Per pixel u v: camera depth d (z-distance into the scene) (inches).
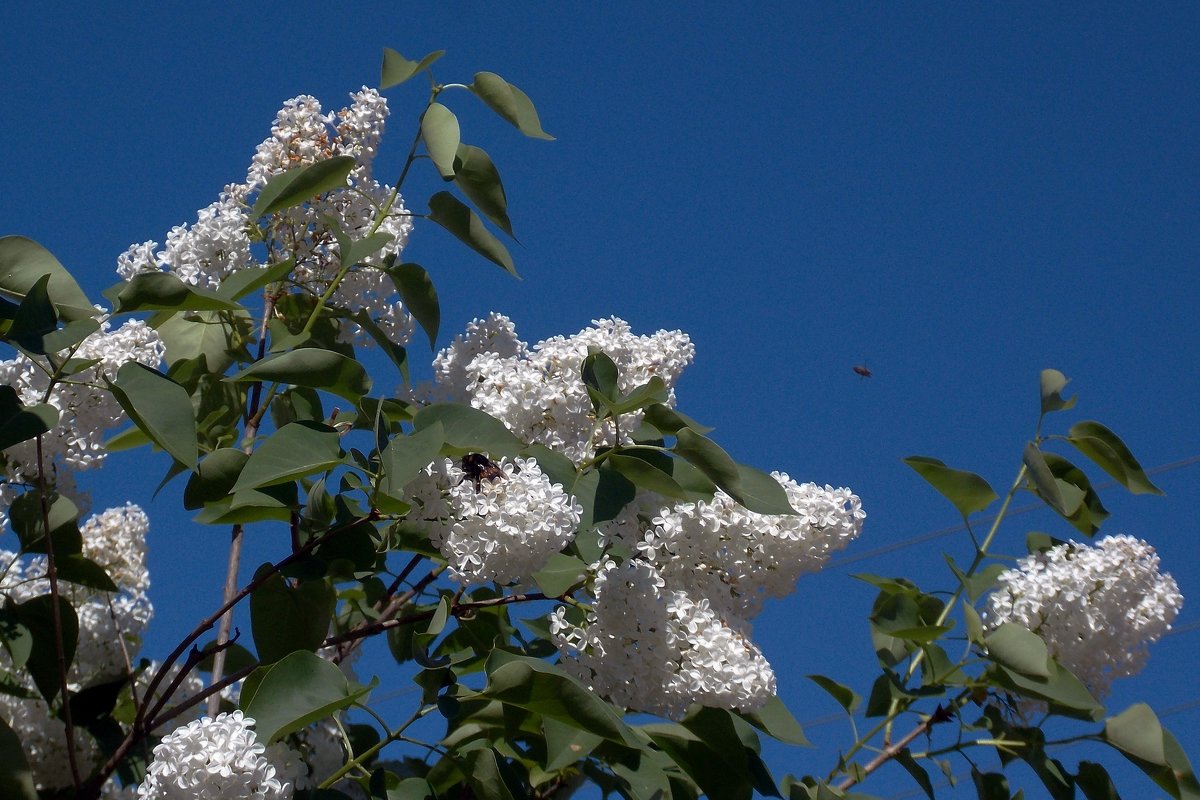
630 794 137.3
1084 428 145.9
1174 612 142.6
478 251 144.6
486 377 143.6
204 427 146.4
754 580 139.5
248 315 147.4
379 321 150.2
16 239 136.9
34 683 141.6
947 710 143.3
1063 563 143.3
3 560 144.9
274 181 145.9
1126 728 141.5
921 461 144.9
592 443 141.9
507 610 145.7
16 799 134.5
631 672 135.9
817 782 140.5
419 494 136.5
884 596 145.8
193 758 130.0
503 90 142.8
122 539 147.5
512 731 136.2
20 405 135.0
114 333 142.6
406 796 135.6
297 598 137.9
